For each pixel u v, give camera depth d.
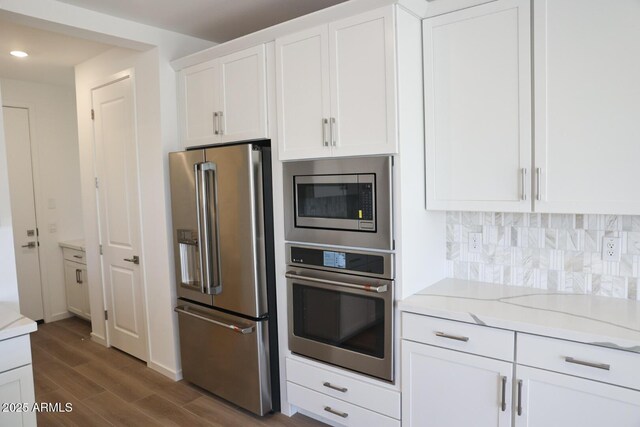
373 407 2.24
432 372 2.04
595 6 1.77
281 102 2.43
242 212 2.55
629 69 1.72
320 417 2.61
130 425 2.62
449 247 2.57
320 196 2.35
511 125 2.01
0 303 2.35
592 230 2.12
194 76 2.95
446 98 2.18
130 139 3.35
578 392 1.67
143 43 2.95
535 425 1.78
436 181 2.25
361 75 2.11
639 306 1.95
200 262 2.78
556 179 1.91
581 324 1.73
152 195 3.18
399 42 2.02
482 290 2.29
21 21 2.51
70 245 4.48
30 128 4.46
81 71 3.81
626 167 1.75
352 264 2.25
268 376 2.64
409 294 2.19
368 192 2.15
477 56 2.07
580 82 1.82
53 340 4.08
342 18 2.15
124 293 3.60
